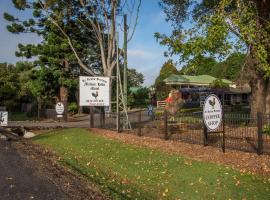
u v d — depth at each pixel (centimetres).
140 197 1001
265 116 1761
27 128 2825
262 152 1295
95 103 2352
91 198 888
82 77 2330
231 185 998
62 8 3984
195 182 1066
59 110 3806
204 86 5878
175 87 6112
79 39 4475
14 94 6009
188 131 1884
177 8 2550
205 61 1705
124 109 2283
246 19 1691
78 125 3130
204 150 1411
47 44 4450
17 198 871
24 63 4634
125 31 2356
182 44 1692
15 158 1440
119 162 1420
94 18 3872
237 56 1733
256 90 2083
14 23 4309
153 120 2616
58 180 1054
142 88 7994
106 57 4000
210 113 1322
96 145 1780
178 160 1288
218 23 1606
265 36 1670
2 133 2423
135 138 1855
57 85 4694
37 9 4172
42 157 1494
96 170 1330
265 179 1020
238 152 1337
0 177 1088
